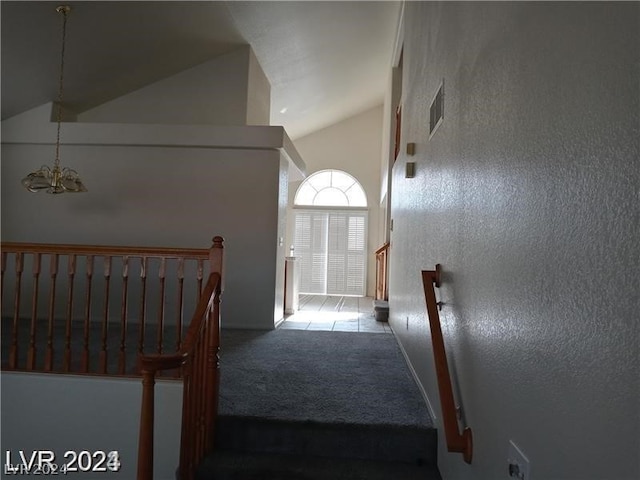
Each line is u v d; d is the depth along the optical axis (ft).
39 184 13.78
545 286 3.68
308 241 35.06
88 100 18.40
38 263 9.17
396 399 9.61
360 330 17.88
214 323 8.57
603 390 2.83
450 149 7.51
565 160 3.40
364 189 34.78
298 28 19.12
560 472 3.36
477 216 5.72
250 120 19.21
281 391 9.99
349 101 31.63
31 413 8.79
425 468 7.97
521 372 4.15
